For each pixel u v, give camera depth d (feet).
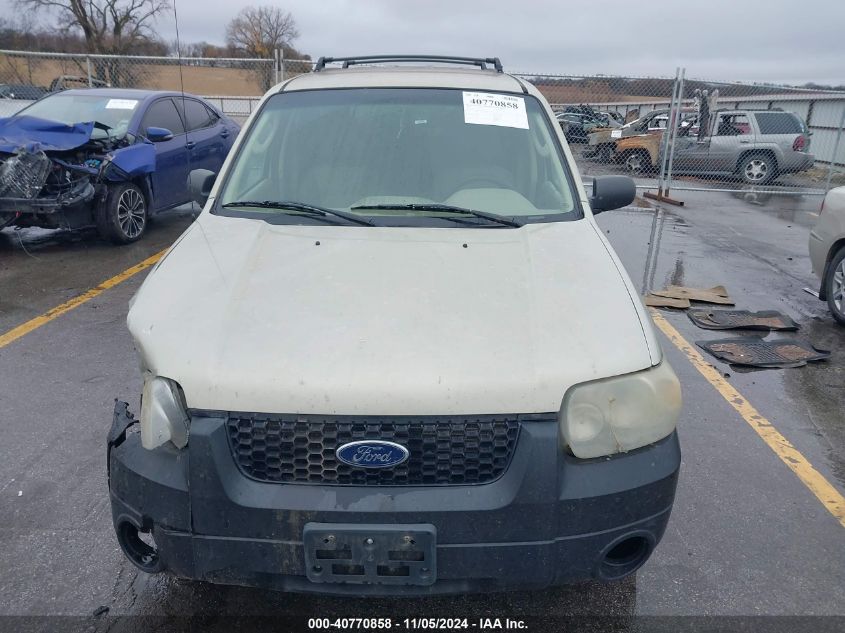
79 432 13.08
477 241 9.18
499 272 8.39
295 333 7.27
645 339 7.62
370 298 7.79
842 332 19.80
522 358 7.06
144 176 27.58
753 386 16.01
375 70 13.14
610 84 44.93
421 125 11.35
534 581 7.00
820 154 55.06
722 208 42.47
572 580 7.14
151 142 27.55
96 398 14.46
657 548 10.15
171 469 7.06
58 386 14.98
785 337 19.31
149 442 7.08
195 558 7.04
